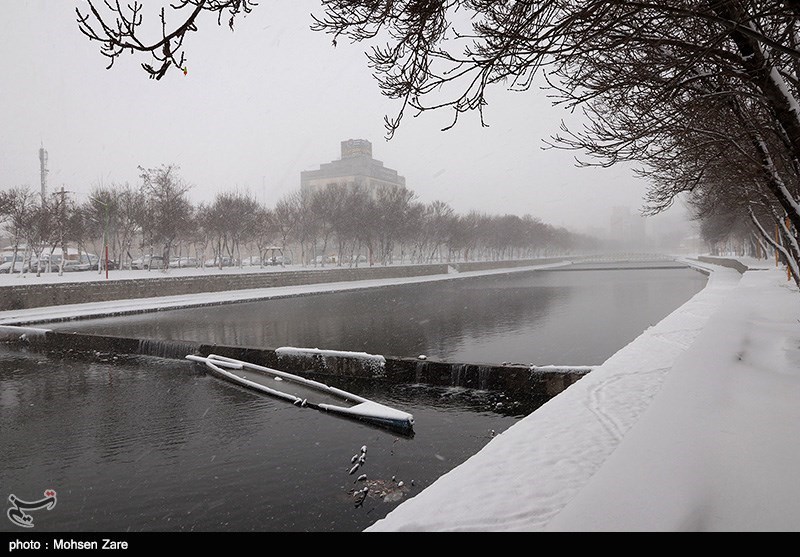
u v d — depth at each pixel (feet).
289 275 123.03
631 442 10.41
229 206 129.08
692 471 8.91
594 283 126.82
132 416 31.89
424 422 29.43
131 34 8.19
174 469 24.02
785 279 65.31
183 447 26.71
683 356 18.90
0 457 25.81
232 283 110.01
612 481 8.64
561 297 93.09
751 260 137.28
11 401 35.81
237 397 35.50
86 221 122.01
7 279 88.74
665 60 17.47
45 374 44.11
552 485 14.47
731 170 24.52
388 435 27.58
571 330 55.06
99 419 31.48
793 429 10.92
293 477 22.79
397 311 77.82
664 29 15.81
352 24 13.03
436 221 197.47
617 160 21.47
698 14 11.25
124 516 19.94
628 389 23.95
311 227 158.61
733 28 11.12
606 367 28.53
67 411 33.24
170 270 119.14
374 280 143.43
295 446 26.30
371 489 21.47
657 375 26.18
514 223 267.80
